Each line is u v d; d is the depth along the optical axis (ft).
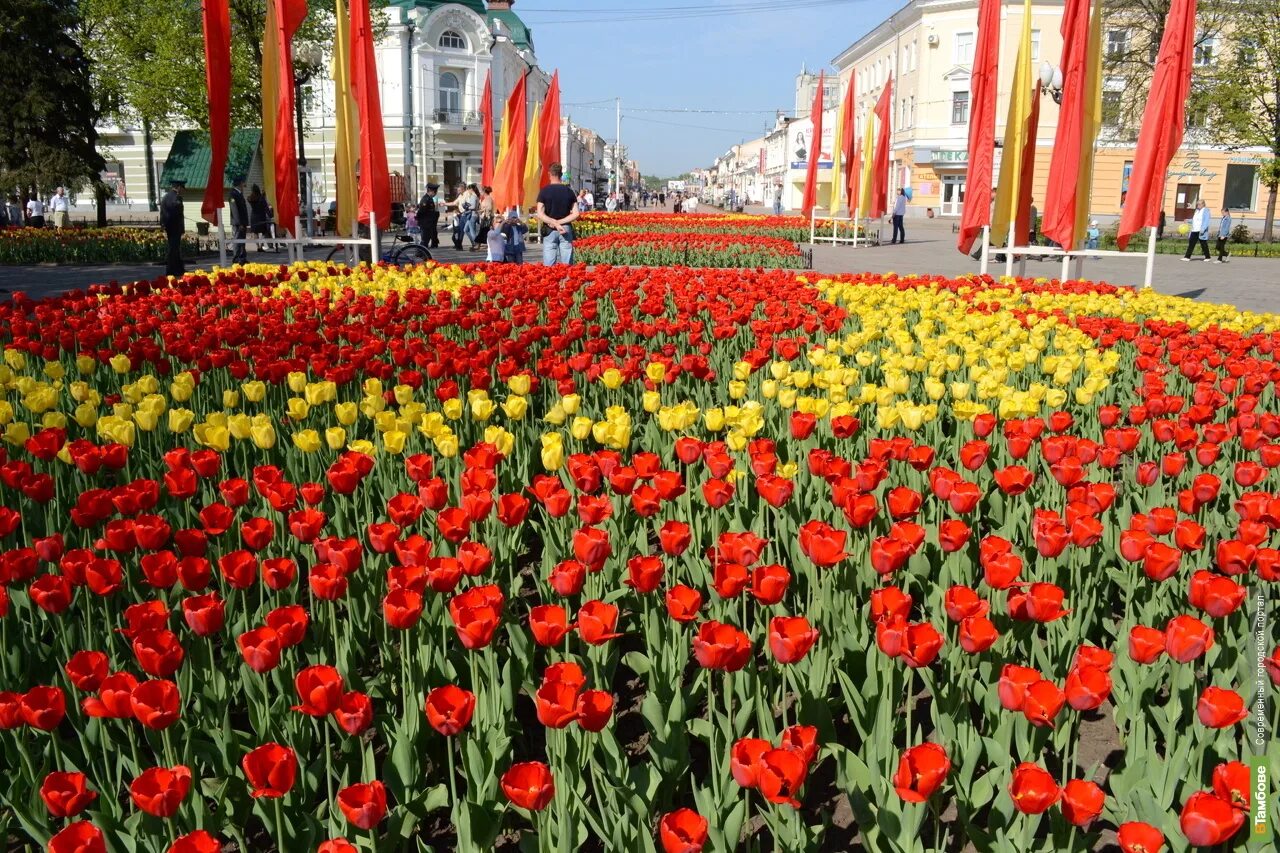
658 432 20.13
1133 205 49.67
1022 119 53.98
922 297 38.09
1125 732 11.46
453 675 11.69
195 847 7.25
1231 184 195.72
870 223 130.93
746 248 80.94
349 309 32.68
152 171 191.83
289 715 10.55
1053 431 18.04
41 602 10.34
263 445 16.10
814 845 9.30
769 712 10.75
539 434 20.44
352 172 56.24
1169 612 12.88
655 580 10.34
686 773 11.47
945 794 10.23
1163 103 48.42
